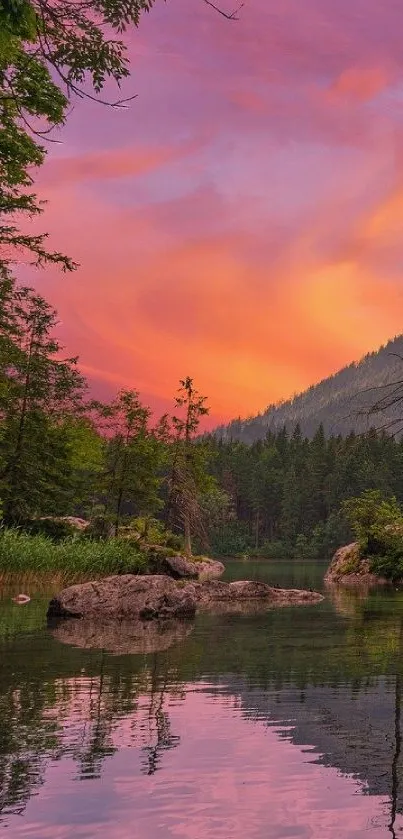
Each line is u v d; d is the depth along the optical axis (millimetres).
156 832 3127
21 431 37719
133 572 28766
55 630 12133
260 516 168500
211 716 5406
